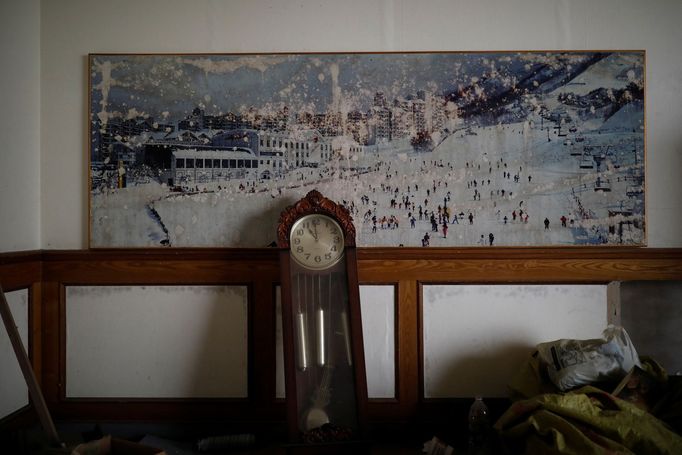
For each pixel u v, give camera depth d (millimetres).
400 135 2645
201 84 2641
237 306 2648
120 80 2637
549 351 2395
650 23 2646
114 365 2648
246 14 2662
